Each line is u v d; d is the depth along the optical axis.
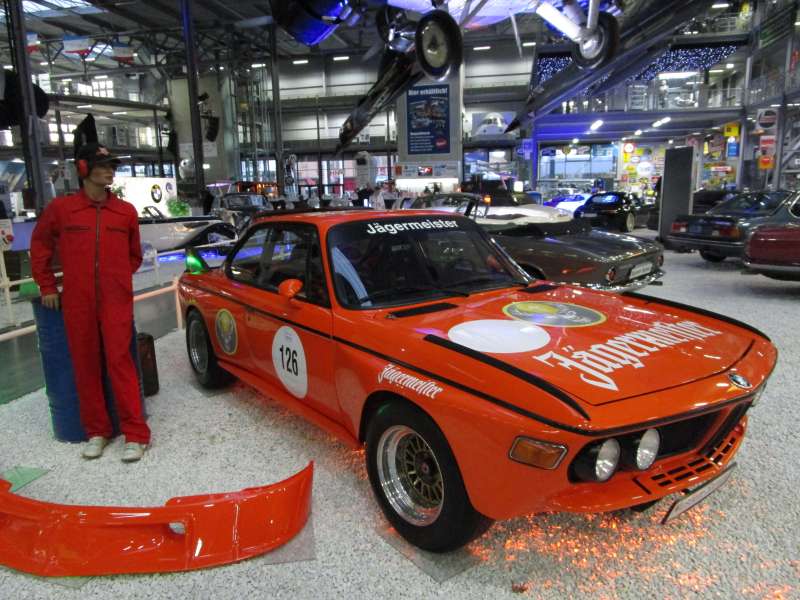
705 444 2.35
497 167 43.06
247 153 35.84
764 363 2.45
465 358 2.23
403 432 2.46
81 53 32.94
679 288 8.47
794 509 2.67
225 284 3.98
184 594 2.22
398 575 2.29
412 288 3.09
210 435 3.66
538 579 2.24
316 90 48.38
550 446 1.86
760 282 8.89
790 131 26.83
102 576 2.36
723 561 2.31
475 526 2.22
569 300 3.09
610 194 19.69
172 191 18.20
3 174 22.53
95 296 3.25
